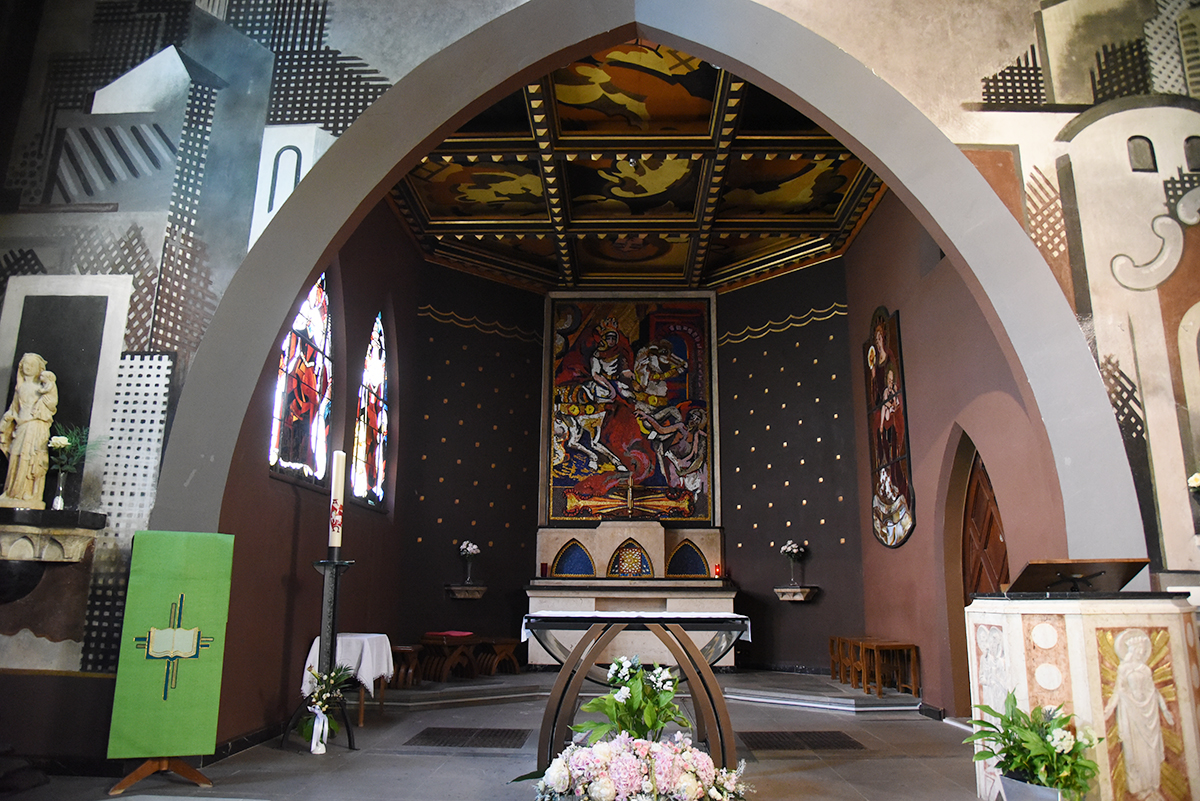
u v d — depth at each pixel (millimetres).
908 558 9195
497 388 12328
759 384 12328
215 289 5957
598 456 12594
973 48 6145
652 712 4613
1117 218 5875
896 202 9562
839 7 6227
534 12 6207
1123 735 4160
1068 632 4281
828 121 6242
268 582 6852
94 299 5938
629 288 13055
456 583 11320
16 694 5418
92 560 5547
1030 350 5734
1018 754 4148
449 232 11156
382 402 10539
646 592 11281
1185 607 4414
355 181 6117
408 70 6199
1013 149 5984
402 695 8508
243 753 6184
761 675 10820
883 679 9734
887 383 9898
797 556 11203
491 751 6418
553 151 9195
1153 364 5668
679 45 6473
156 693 5203
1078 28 6188
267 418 6727
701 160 9516
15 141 6215
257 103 6227
